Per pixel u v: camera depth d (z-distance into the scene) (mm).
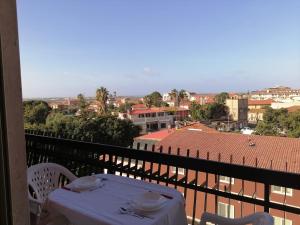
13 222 741
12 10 733
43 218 1979
